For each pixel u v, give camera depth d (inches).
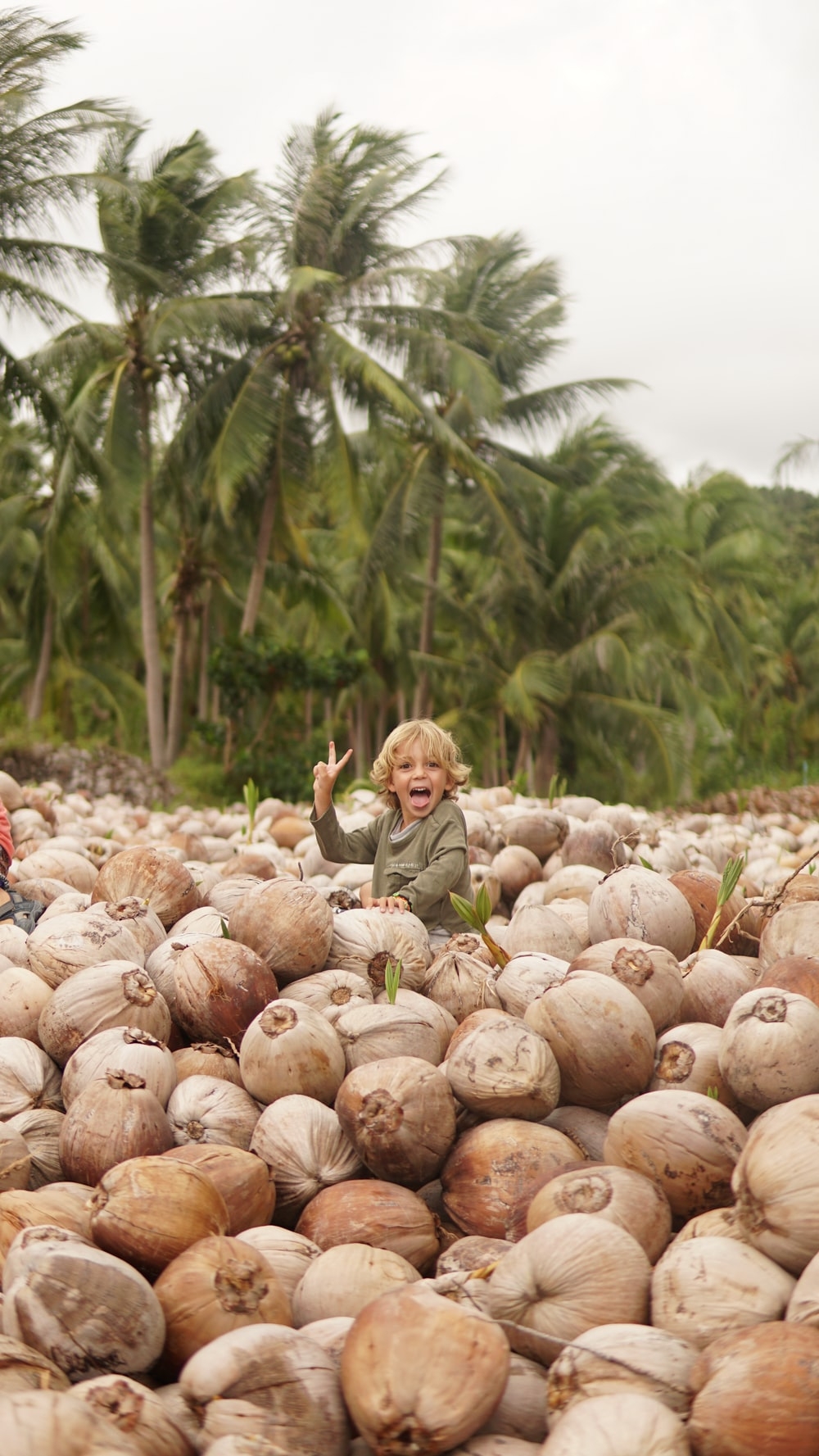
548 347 1082.1
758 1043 84.5
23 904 149.9
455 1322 61.5
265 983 106.7
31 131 723.4
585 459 1234.6
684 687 1254.9
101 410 1011.3
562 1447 55.8
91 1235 78.2
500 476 1116.5
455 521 1414.9
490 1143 85.3
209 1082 95.5
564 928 125.2
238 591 1282.0
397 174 891.4
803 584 1738.4
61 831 251.8
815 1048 84.1
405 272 893.2
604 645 1128.2
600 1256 68.9
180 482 1034.7
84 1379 64.9
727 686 1343.5
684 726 1273.4
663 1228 76.0
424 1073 86.5
